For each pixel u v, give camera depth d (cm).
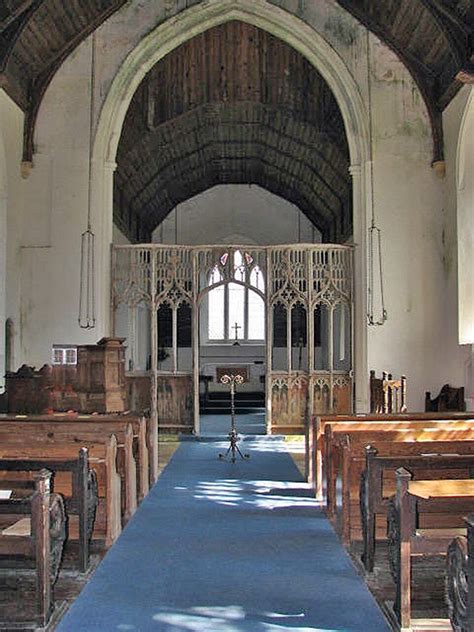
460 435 668
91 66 1441
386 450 605
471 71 1131
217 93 1709
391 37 1427
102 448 643
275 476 1021
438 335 1423
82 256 1424
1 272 1323
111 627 456
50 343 1414
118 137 1461
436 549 446
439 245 1434
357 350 1462
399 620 447
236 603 500
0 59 1168
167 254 1490
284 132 1905
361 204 1448
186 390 1494
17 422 724
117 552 624
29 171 1428
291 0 1439
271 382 1489
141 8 1438
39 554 447
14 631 439
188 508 805
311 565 587
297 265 1488
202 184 2419
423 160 1443
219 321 2477
